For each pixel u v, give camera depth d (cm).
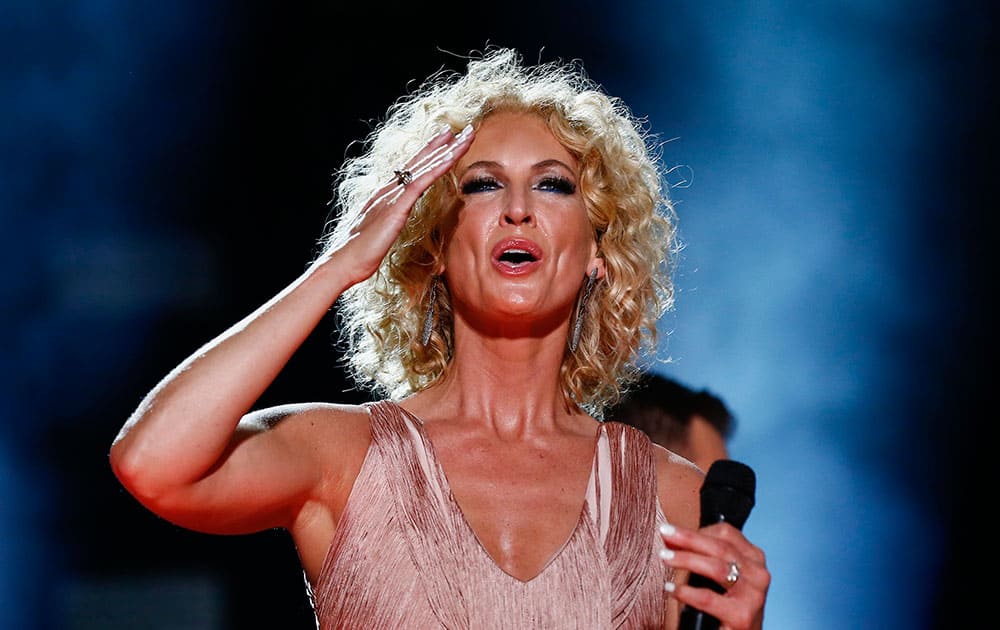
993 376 1872
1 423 1984
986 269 1897
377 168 952
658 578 798
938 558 1852
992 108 1916
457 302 867
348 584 773
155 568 1952
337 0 2008
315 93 2023
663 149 1977
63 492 1977
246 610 1939
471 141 794
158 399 723
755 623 699
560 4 2000
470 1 2008
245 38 2016
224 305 2019
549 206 853
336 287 755
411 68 2023
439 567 770
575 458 838
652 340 958
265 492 763
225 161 2023
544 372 861
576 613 769
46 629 1934
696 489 838
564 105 893
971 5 1911
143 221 2016
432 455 812
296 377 1872
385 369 953
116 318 2009
